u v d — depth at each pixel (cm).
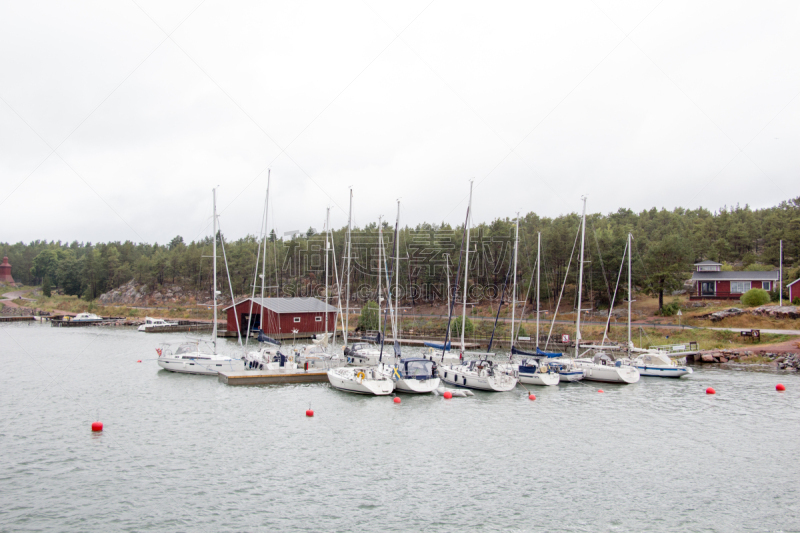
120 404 3597
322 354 5172
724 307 7706
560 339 7050
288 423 3175
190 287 14262
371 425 3155
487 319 8638
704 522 1947
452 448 2753
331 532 1828
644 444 2834
